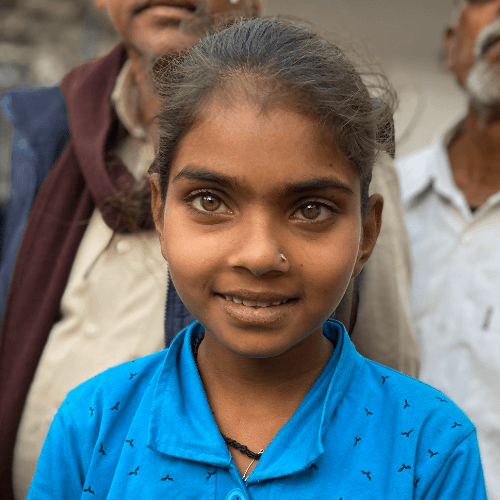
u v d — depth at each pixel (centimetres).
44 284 147
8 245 171
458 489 94
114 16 145
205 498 91
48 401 140
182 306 130
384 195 141
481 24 211
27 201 160
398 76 360
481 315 203
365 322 134
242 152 83
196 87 88
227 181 84
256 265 82
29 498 104
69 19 364
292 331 87
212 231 87
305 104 84
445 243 218
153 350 138
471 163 223
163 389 99
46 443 106
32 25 360
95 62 161
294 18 119
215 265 86
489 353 199
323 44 96
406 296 140
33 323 145
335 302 89
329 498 90
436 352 211
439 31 399
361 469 92
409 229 227
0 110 322
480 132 215
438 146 228
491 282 205
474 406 200
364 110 93
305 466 90
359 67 114
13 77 354
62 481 103
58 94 164
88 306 142
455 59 229
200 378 100
